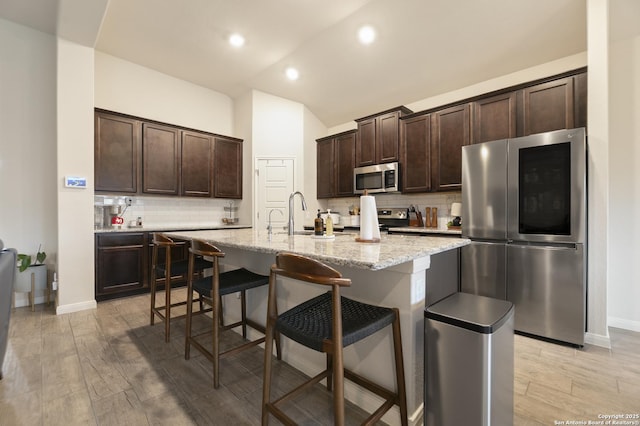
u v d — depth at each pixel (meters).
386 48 3.42
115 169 3.55
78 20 2.69
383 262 1.10
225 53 3.72
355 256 1.23
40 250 3.22
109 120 3.51
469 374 1.17
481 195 2.67
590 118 2.30
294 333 1.20
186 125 4.49
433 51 3.30
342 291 1.62
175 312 3.00
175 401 1.58
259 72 4.18
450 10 2.78
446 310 1.31
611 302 2.69
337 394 1.06
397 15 2.94
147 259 3.62
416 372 1.39
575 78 2.57
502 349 1.22
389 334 1.44
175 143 4.10
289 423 1.19
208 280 2.00
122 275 3.43
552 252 2.32
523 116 2.86
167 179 4.02
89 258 3.09
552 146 2.31
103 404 1.55
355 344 1.57
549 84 2.71
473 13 2.76
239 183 4.82
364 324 1.21
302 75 4.17
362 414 1.49
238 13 2.99
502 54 3.14
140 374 1.84
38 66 3.22
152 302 2.63
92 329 2.53
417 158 3.70
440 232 3.19
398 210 4.22
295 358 1.93
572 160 2.22
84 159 3.04
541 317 2.37
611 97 2.68
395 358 1.34
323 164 4.93
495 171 2.59
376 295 1.48
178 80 4.42
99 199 3.72
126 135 3.65
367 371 1.53
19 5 2.83
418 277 1.41
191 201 4.59
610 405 1.55
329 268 1.08
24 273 2.96
